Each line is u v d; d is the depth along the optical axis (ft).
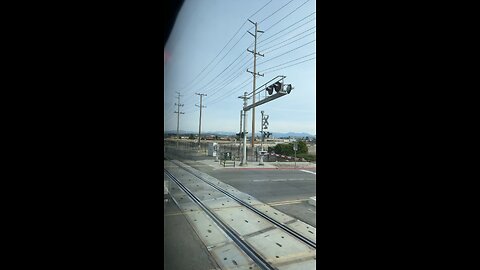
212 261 9.48
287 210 16.42
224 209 16.67
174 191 22.11
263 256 9.78
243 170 40.55
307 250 10.32
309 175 34.47
